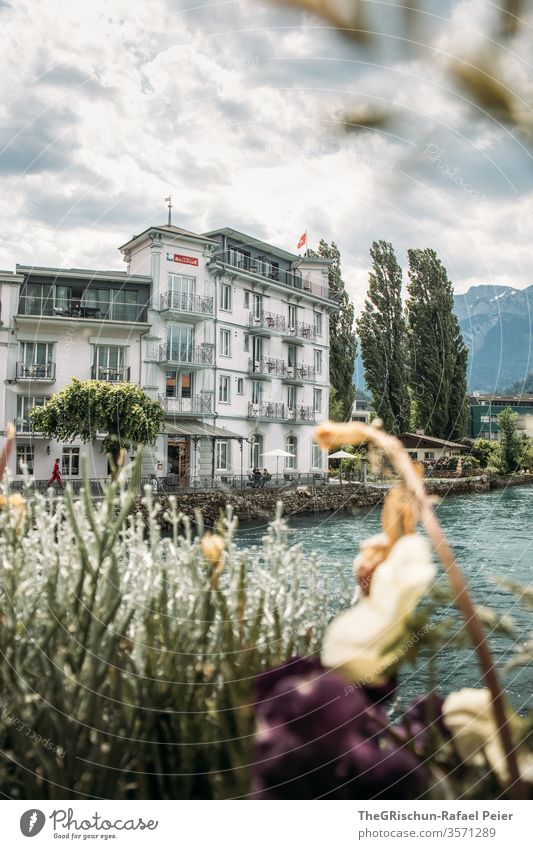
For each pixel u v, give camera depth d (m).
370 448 0.44
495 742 0.42
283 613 0.78
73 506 0.67
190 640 0.65
